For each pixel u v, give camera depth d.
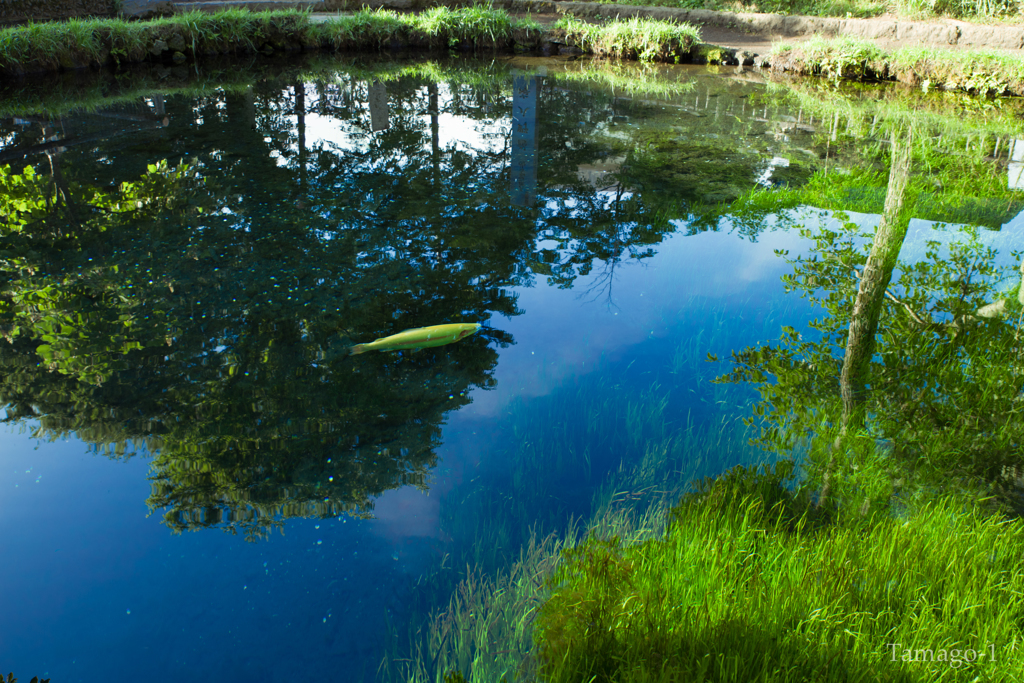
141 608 2.52
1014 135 8.97
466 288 4.89
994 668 2.09
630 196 6.70
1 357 4.02
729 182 7.10
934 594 2.41
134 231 5.74
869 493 2.99
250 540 2.82
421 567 2.71
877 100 11.00
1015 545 2.59
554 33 14.47
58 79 11.24
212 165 7.38
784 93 11.45
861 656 2.15
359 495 3.07
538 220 6.12
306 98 10.49
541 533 2.85
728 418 3.53
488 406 3.68
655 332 4.34
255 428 3.49
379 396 3.76
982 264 5.09
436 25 14.27
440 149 8.12
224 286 4.85
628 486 3.10
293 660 2.31
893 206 4.04
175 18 12.98
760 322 4.42
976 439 3.29
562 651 2.24
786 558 2.58
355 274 5.06
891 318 4.31
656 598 2.40
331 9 15.61
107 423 3.53
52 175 7.01
